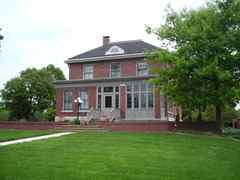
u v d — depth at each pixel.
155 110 30.64
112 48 37.19
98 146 15.59
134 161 12.17
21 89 44.97
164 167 11.41
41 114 45.88
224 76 22.02
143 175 10.04
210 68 22.12
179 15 26.36
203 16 24.61
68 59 39.03
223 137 24.19
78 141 17.17
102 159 12.34
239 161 14.01
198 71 22.61
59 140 17.53
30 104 46.09
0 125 29.72
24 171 10.10
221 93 22.94
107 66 37.06
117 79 32.34
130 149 14.98
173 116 36.44
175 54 24.52
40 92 46.50
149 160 12.52
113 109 31.69
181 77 24.06
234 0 24.06
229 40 23.44
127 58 36.06
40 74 49.28
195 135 23.66
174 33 25.47
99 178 9.48
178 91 24.53
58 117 35.09
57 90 35.84
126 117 31.47
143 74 35.06
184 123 27.41
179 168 11.39
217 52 23.75
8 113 45.03
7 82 45.31
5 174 9.70
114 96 32.97
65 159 12.19
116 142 17.11
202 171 11.16
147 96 31.42
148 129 26.06
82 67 38.41
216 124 26.41
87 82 34.06
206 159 13.66
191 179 9.95
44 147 14.98
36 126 28.34
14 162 11.48
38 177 9.42
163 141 18.31
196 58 23.64
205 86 23.94
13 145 15.60
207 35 23.52
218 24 24.17
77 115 31.27
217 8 24.70
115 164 11.47
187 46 24.00
